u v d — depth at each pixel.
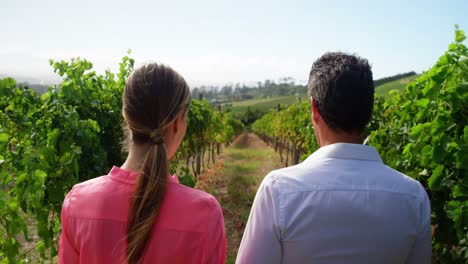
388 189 1.38
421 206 1.41
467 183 2.65
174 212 1.27
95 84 4.64
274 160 20.58
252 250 1.38
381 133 4.30
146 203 1.22
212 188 11.31
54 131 3.31
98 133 4.30
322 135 1.51
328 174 1.40
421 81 3.42
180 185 1.36
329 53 1.50
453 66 2.81
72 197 1.36
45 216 3.40
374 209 1.34
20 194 2.94
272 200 1.38
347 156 1.43
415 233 1.39
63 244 1.36
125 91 1.30
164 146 1.28
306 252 1.34
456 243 2.97
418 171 3.31
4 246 2.97
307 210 1.34
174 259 1.26
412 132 2.95
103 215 1.29
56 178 3.29
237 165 17.05
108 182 1.33
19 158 3.24
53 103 3.67
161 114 1.26
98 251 1.28
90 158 3.71
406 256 1.40
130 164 1.33
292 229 1.34
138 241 1.21
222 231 1.35
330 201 1.35
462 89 2.68
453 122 2.78
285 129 17.39
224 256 1.37
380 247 1.34
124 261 1.26
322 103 1.42
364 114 1.41
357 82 1.38
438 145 2.76
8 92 3.76
